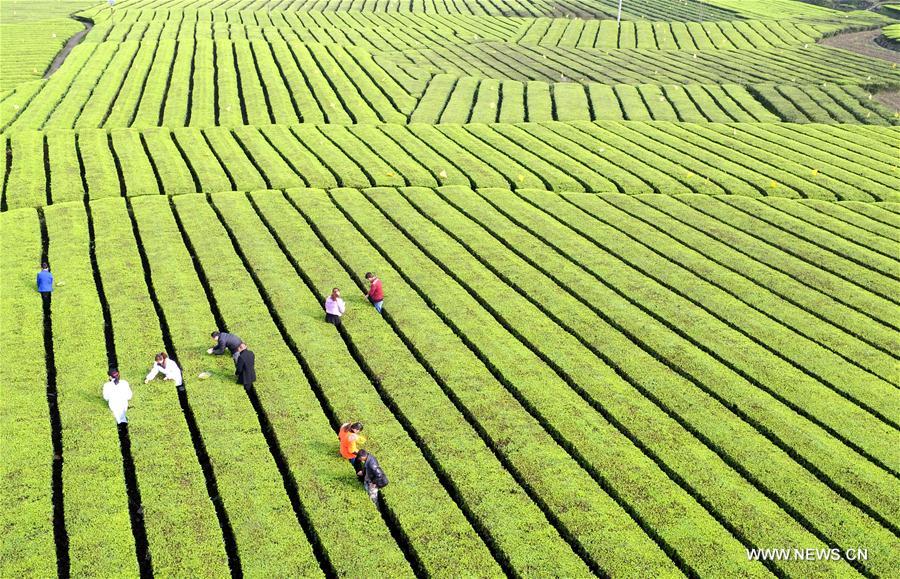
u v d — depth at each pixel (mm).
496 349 41375
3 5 149250
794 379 39438
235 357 37344
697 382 39031
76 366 38625
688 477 31984
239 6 156375
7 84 95062
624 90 101750
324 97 92938
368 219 58125
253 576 26703
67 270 48781
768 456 33500
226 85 95188
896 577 27328
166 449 32844
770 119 90500
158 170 66812
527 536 28812
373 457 30328
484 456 33000
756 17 157125
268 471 31766
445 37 133500
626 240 56281
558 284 49750
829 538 29125
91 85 93625
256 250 52312
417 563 28125
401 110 90000
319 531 28719
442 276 49625
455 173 68812
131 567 26922
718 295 48344
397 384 38000
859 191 67750
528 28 143125
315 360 39844
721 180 69125
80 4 154625
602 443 33969
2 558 26969
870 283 51188
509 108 91688
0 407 35062
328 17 147625
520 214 60375
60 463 33031
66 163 67562
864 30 148125
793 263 53656
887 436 35156
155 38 121125
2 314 43219
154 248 52156
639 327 44062
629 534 29016
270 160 70000
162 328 44000
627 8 166000
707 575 27141
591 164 72250
